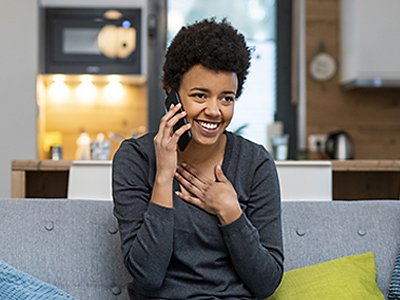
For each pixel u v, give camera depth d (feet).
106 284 5.48
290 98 14.84
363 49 13.65
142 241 4.70
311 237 5.84
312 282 5.32
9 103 12.86
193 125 4.86
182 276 4.92
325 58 14.70
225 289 4.93
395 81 13.79
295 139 14.83
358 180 10.41
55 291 4.85
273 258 4.94
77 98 14.20
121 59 13.29
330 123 14.69
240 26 14.85
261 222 5.06
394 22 13.69
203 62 4.72
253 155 5.22
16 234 5.54
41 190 9.98
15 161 8.90
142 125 14.32
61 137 14.15
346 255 5.76
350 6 14.03
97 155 12.28
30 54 12.88
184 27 5.05
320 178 7.95
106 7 13.26
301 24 14.79
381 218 5.98
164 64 5.04
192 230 4.88
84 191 7.72
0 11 12.85
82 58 13.24
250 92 14.75
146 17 13.92
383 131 14.75
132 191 4.97
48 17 13.21
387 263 5.74
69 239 5.57
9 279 4.84
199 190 4.93
